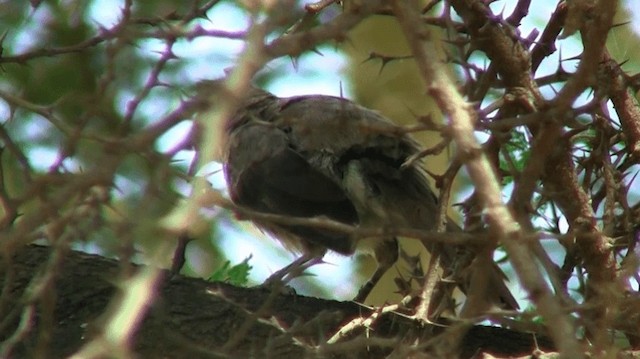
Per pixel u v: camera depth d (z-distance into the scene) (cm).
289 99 1361
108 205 656
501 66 955
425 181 1279
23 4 1360
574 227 922
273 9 589
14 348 905
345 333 849
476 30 957
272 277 1244
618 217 1018
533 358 845
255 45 580
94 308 945
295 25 889
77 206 655
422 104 1752
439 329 921
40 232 677
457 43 918
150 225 562
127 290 507
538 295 557
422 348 707
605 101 1014
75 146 720
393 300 1705
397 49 1755
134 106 738
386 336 942
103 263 980
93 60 1460
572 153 1045
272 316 885
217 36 759
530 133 939
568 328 549
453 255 996
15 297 923
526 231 738
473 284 689
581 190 962
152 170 629
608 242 938
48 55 864
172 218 537
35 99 1462
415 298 941
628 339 934
